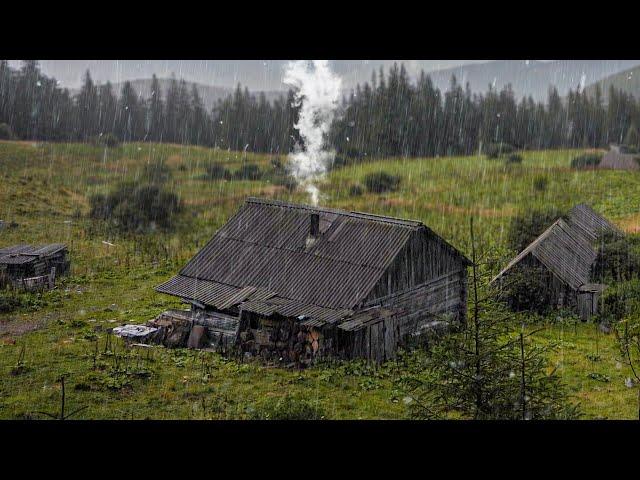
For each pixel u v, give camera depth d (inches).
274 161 3757.4
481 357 647.8
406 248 1178.0
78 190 2679.6
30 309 1332.4
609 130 5044.3
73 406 880.9
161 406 891.4
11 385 946.7
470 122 4778.5
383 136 4345.5
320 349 1058.1
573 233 1712.6
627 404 940.0
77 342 1141.7
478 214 2511.1
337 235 1216.2
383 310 1117.1
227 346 1133.7
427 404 861.2
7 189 2356.1
